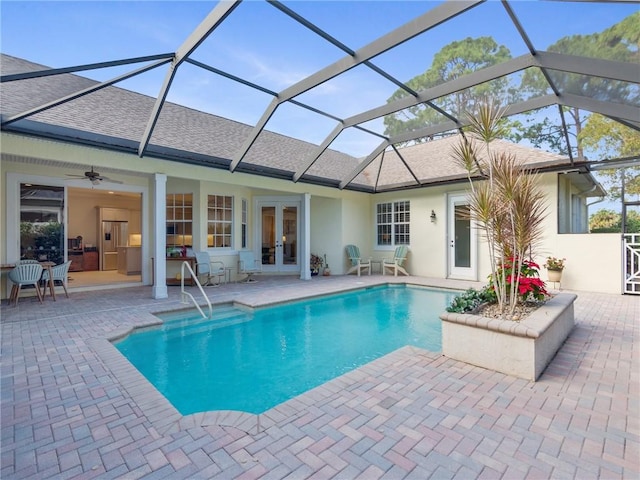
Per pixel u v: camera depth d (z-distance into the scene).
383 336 5.55
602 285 7.86
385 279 10.55
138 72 4.85
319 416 2.60
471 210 4.43
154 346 5.02
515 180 4.07
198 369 4.22
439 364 3.67
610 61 4.32
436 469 2.00
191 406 3.31
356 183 11.34
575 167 7.84
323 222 12.07
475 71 5.32
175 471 2.00
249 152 9.02
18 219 7.34
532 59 4.86
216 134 8.86
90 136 6.07
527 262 4.73
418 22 4.29
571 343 4.31
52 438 2.33
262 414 2.64
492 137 4.19
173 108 8.66
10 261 7.22
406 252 11.42
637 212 15.39
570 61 4.59
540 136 8.25
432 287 9.42
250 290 8.57
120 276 11.11
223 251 10.25
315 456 2.12
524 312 4.11
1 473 1.98
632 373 3.39
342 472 1.98
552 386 3.10
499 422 2.50
